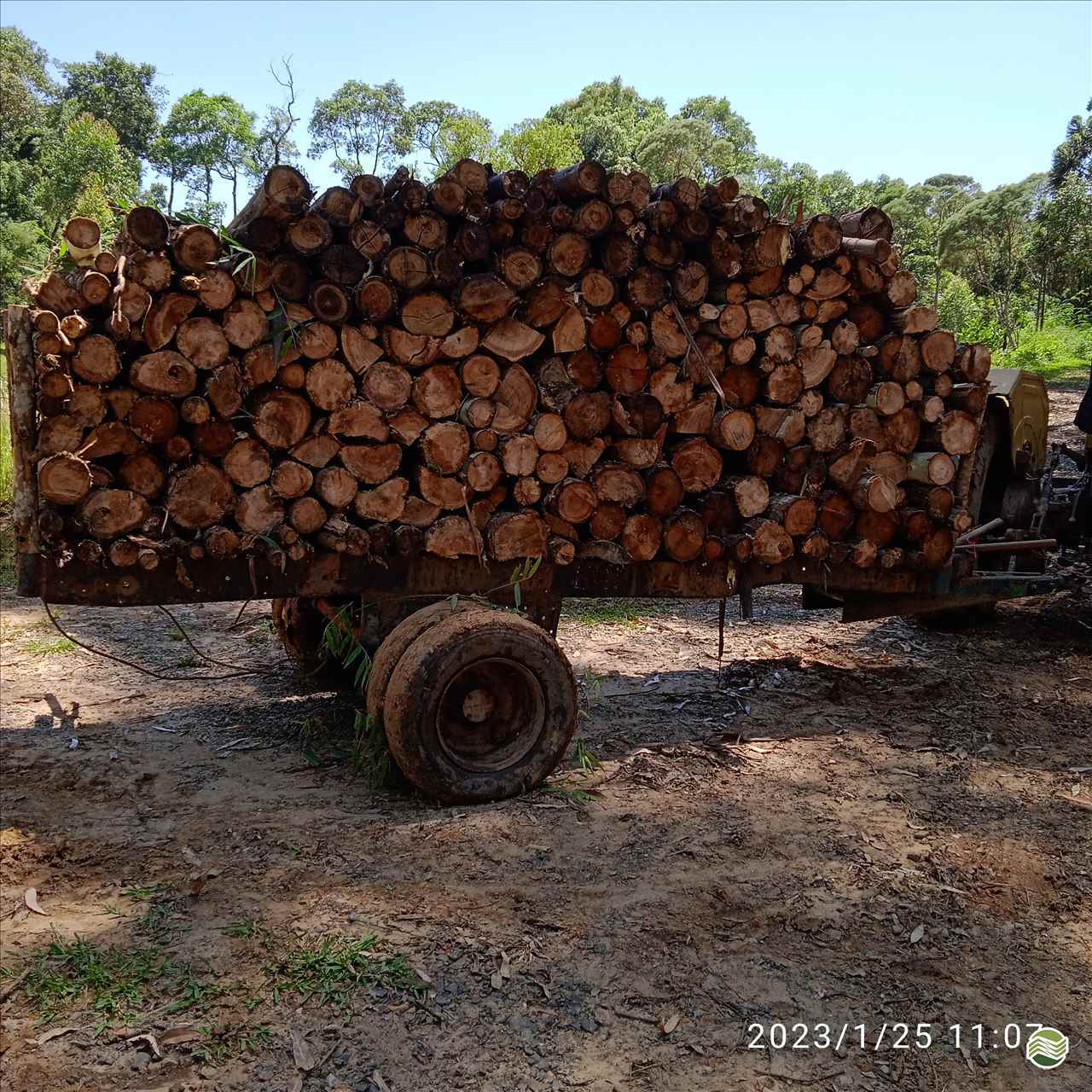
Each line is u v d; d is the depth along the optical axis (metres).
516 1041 2.52
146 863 3.43
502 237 4.00
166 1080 2.36
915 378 4.90
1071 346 29.14
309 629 5.48
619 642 6.58
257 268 3.65
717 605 7.81
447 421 4.11
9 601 7.41
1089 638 6.82
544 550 4.29
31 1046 2.47
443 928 3.00
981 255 41.88
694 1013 2.65
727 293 4.38
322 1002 2.64
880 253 4.55
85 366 3.49
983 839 3.75
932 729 5.00
